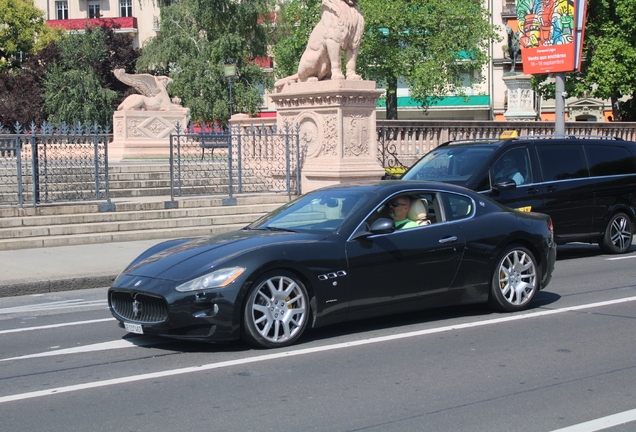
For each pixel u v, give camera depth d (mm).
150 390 5035
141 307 5992
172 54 44781
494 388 5012
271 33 48656
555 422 4348
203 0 44812
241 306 5855
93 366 5707
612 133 24203
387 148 18375
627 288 8859
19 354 6164
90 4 64188
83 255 11492
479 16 37656
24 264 10664
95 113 44469
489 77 56156
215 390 5008
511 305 7422
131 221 13586
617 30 29469
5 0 50250
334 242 6340
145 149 23359
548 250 7699
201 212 14477
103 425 4352
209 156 20047
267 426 4301
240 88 44375
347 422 4359
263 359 5777
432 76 35812
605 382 5129
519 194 10789
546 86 31844
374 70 37906
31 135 13281
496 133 20625
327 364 5625
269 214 7410
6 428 4328
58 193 14641
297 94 15742
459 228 7066
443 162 11258
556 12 17125
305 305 6172
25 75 47812
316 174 15469
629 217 12094
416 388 5016
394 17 35375
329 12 15391
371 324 7027
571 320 7109
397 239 6645
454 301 7039
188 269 5961
